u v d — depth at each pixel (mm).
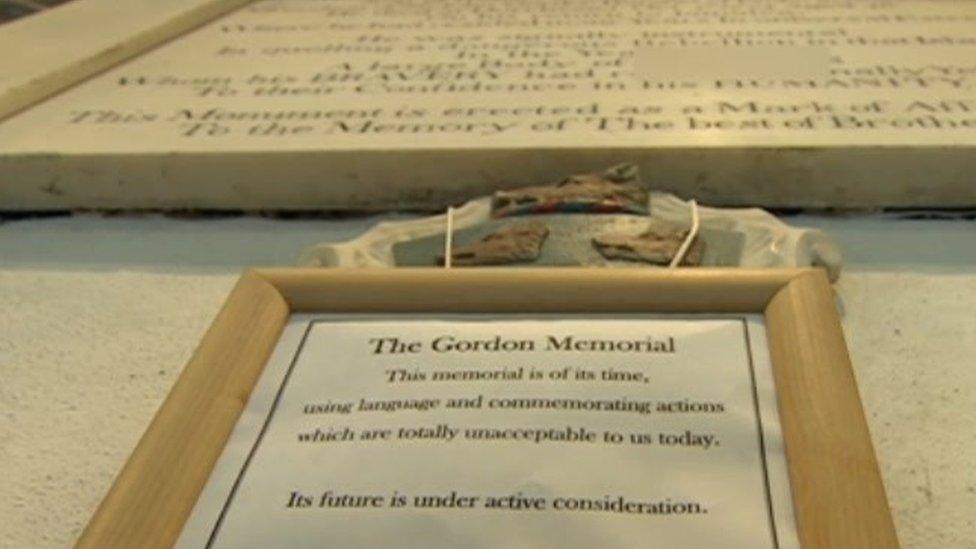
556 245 554
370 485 328
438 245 581
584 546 303
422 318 416
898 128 670
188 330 567
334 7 1062
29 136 725
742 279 417
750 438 343
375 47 910
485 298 419
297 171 688
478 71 829
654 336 396
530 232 566
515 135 690
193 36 974
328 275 433
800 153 649
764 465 332
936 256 610
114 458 461
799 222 665
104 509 327
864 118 692
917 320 539
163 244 675
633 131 689
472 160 675
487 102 757
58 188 705
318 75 840
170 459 344
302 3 1085
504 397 365
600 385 369
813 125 684
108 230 699
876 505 318
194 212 713
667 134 680
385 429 353
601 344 392
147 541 316
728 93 754
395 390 373
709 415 353
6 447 471
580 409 357
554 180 677
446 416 357
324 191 696
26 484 445
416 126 716
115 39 897
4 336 565
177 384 378
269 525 317
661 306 413
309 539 311
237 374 383
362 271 435
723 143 660
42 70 814
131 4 1028
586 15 981
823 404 355
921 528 394
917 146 640
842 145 646
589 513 313
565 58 852
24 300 604
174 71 869
